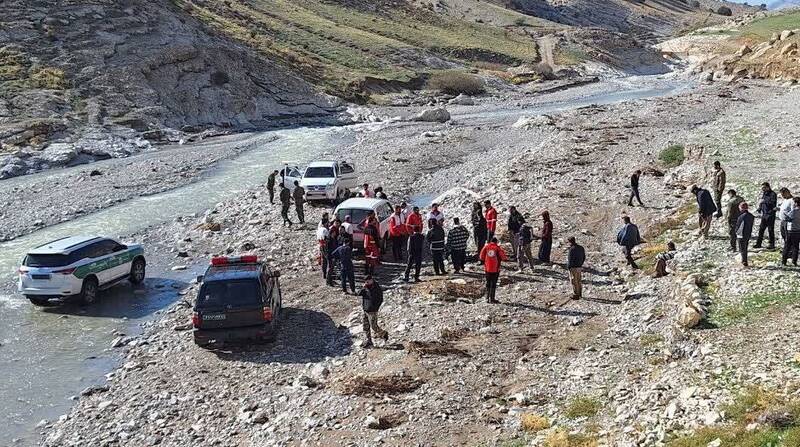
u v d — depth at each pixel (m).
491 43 144.88
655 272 21.86
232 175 46.91
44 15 70.81
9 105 58.12
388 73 103.25
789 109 62.44
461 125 71.69
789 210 20.06
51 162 50.62
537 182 37.97
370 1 148.25
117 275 24.58
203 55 76.25
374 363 17.22
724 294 18.56
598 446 11.93
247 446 13.98
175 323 21.38
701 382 13.45
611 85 121.38
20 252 29.97
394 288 23.09
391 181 42.25
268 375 17.25
